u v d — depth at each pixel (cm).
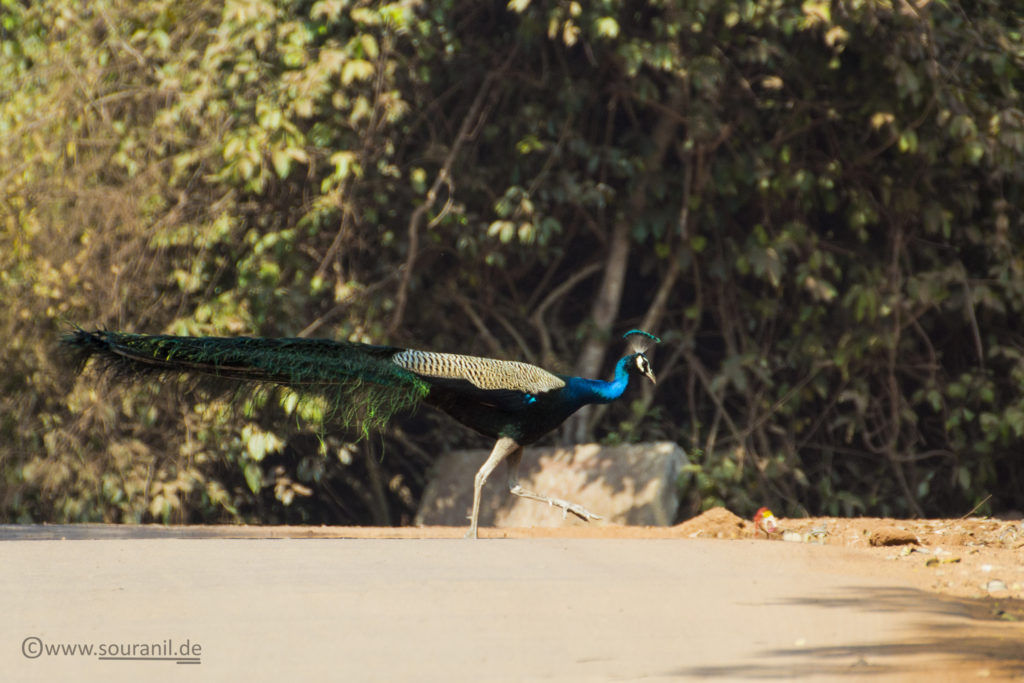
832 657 1417
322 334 4888
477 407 2923
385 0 4797
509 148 5203
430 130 5153
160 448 4909
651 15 5091
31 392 4741
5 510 4750
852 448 5675
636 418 5250
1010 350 5316
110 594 1875
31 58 5241
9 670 1375
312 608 1769
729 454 5222
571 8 4584
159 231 4722
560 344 5503
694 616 1714
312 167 4781
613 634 1577
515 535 3450
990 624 1644
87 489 4772
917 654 1426
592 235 5584
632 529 3581
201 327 4688
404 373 2788
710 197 5222
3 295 4728
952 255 5412
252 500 5366
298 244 4966
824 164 5225
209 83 4778
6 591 1898
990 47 5019
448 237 5172
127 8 4922
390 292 5122
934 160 5025
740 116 5075
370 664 1395
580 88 5084
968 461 5438
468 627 1630
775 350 5494
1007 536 2912
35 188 4756
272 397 2784
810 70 5075
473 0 5072
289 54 4634
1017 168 5178
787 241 5100
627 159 5169
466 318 5462
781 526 3378
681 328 5650
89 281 4709
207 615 1706
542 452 5034
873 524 3331
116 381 2716
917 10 4681
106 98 4828
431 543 2650
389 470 5700
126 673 1357
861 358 5278
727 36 4947
